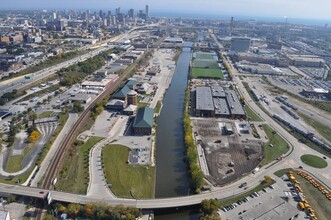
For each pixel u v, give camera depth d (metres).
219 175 163.62
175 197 141.50
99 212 126.25
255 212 128.88
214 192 147.50
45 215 128.88
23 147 182.62
